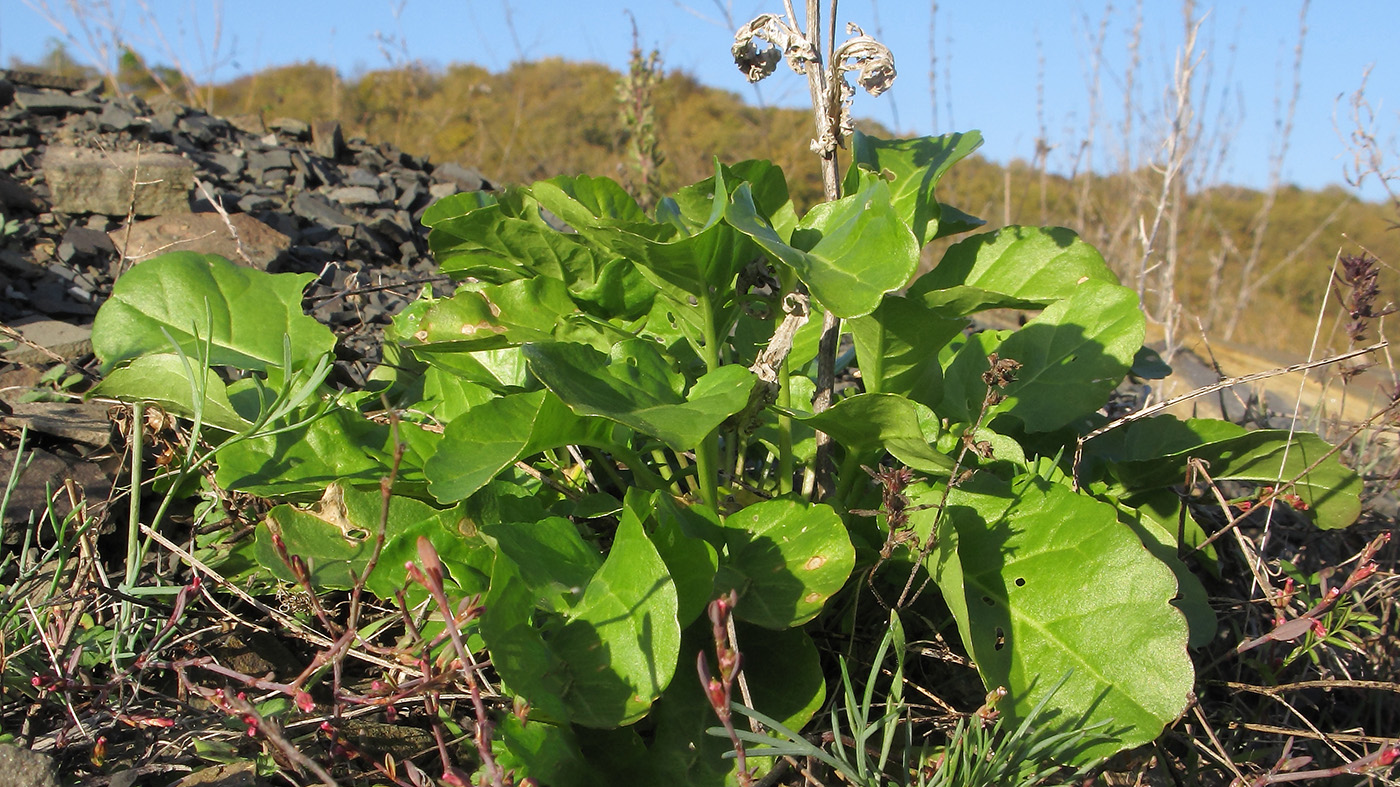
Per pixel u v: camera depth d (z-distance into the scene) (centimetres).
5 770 34
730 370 41
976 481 44
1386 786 40
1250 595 52
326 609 46
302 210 96
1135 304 50
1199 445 50
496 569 35
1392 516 66
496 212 46
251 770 36
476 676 40
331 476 45
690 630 40
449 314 46
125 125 103
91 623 43
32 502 48
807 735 40
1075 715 39
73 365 61
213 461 49
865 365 49
